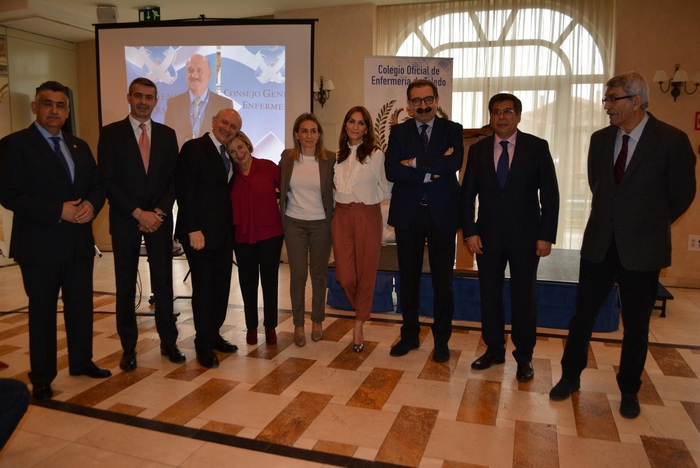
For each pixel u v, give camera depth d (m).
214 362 2.96
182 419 2.35
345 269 3.12
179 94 5.02
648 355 3.22
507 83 5.84
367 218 3.07
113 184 2.78
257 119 4.99
